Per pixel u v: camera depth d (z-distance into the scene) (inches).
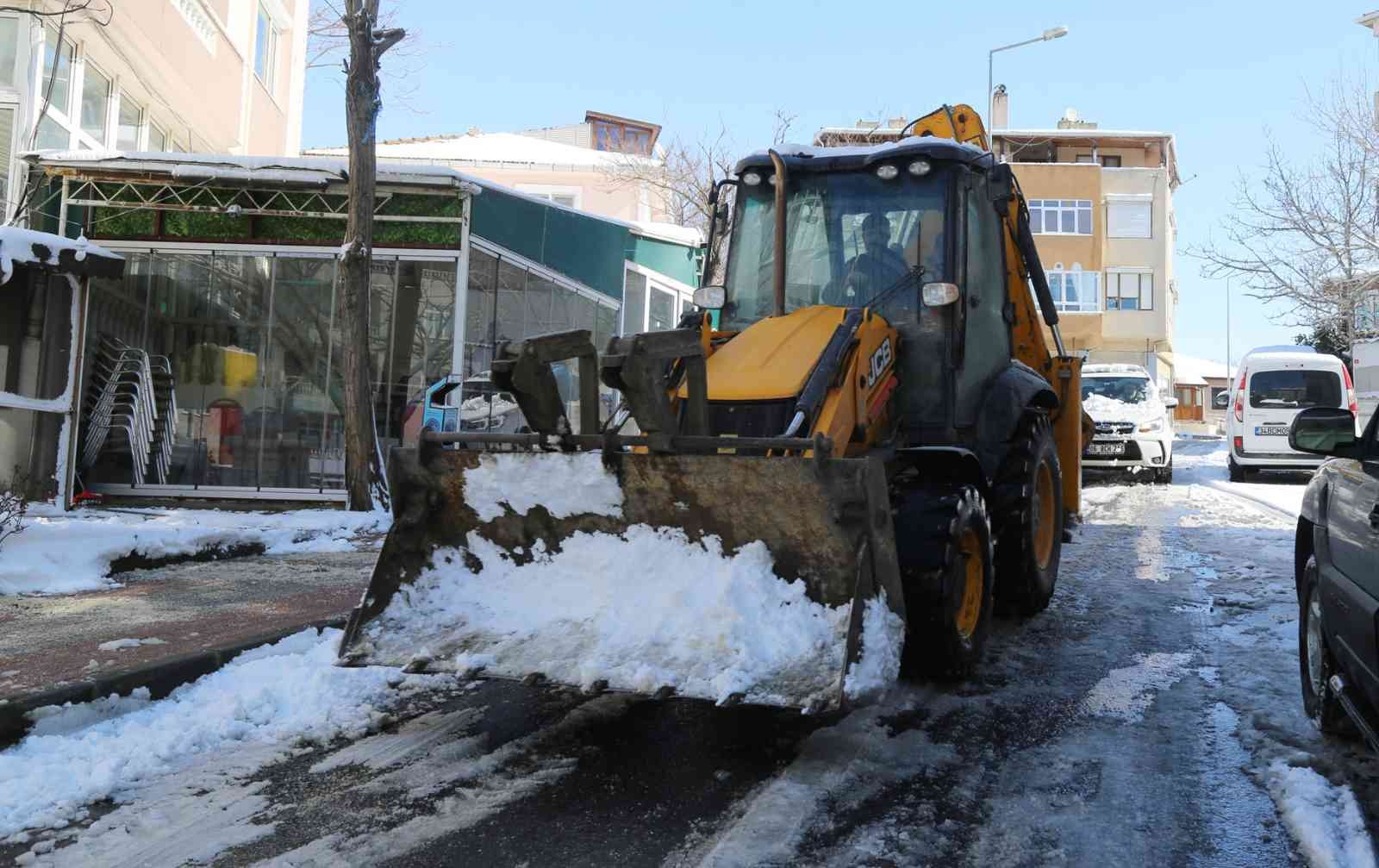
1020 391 237.5
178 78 617.0
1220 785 146.4
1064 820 133.9
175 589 267.7
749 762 155.3
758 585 154.5
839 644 146.6
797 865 120.1
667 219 1222.3
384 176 451.8
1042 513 259.6
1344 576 149.6
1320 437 159.3
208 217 470.6
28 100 468.4
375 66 400.8
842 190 231.5
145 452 456.4
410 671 158.7
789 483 150.7
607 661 151.0
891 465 199.9
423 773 149.6
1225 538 397.7
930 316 220.2
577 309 573.9
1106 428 649.6
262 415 467.2
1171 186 1882.4
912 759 156.5
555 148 1252.5
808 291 227.9
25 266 380.2
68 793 138.8
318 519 394.9
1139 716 177.9
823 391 179.8
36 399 388.5
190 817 133.3
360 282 411.8
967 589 198.8
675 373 195.5
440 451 172.6
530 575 170.9
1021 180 1581.0
